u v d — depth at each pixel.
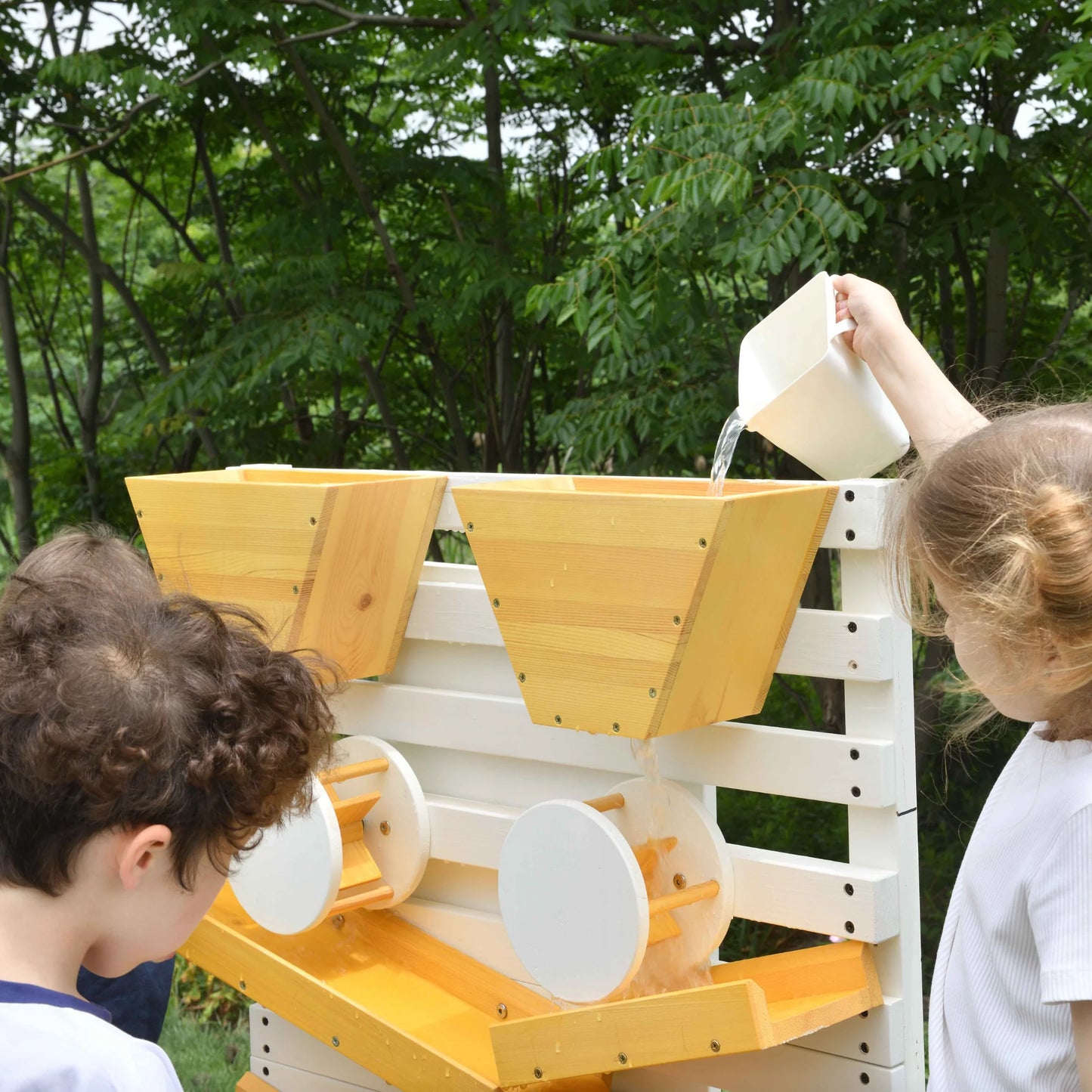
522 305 4.49
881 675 1.38
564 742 1.61
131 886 0.78
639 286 3.21
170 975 1.39
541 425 4.03
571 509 1.31
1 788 0.75
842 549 1.42
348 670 1.68
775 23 3.79
